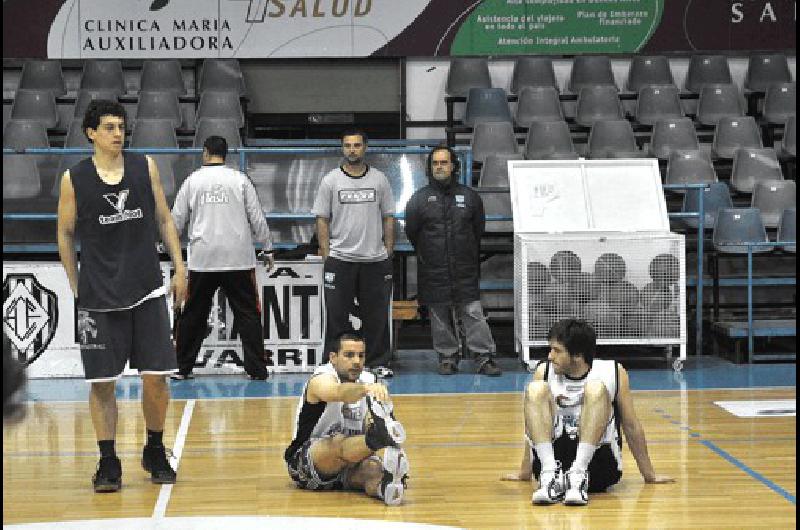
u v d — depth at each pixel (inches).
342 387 262.2
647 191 503.5
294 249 496.7
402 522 246.7
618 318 472.1
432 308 473.7
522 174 503.8
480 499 269.1
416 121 668.1
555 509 259.6
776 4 663.1
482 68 658.8
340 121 670.5
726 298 562.3
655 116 643.5
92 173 277.1
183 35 654.5
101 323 278.7
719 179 626.5
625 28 663.8
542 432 266.2
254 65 669.9
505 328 559.5
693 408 394.3
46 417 386.9
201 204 450.0
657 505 262.8
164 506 264.4
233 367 479.5
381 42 660.1
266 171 500.1
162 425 290.4
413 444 335.9
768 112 647.8
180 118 636.1
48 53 649.6
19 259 525.0
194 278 454.3
